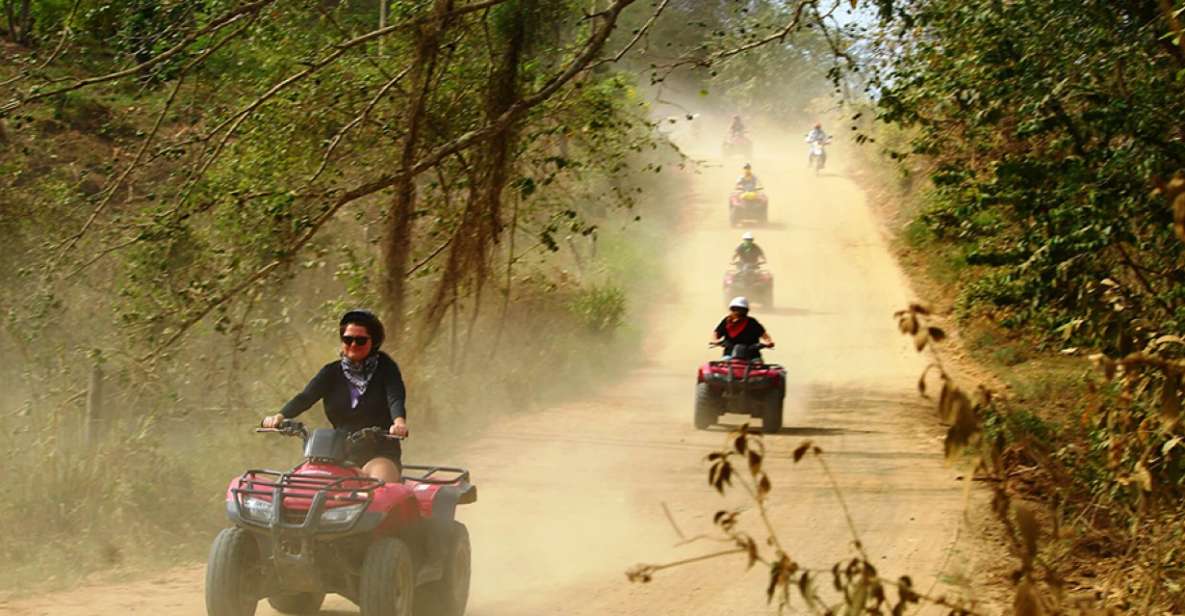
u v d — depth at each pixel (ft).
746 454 19.65
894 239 187.42
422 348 69.00
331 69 68.13
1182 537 35.32
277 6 65.05
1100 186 53.21
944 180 62.64
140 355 56.75
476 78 67.82
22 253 62.49
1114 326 44.57
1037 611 17.95
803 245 188.65
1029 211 56.34
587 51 56.90
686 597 38.47
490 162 65.46
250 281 56.49
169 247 57.11
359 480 30.25
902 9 61.52
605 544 46.37
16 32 91.97
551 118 73.97
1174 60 53.78
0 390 55.36
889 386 104.53
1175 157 52.21
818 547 45.91
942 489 57.93
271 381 64.64
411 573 30.71
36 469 44.60
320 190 61.72
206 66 66.90
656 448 71.10
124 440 47.32
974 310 120.16
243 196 59.26
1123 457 31.22
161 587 38.06
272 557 29.86
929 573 41.65
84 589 37.45
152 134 58.65
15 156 72.59
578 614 36.27
